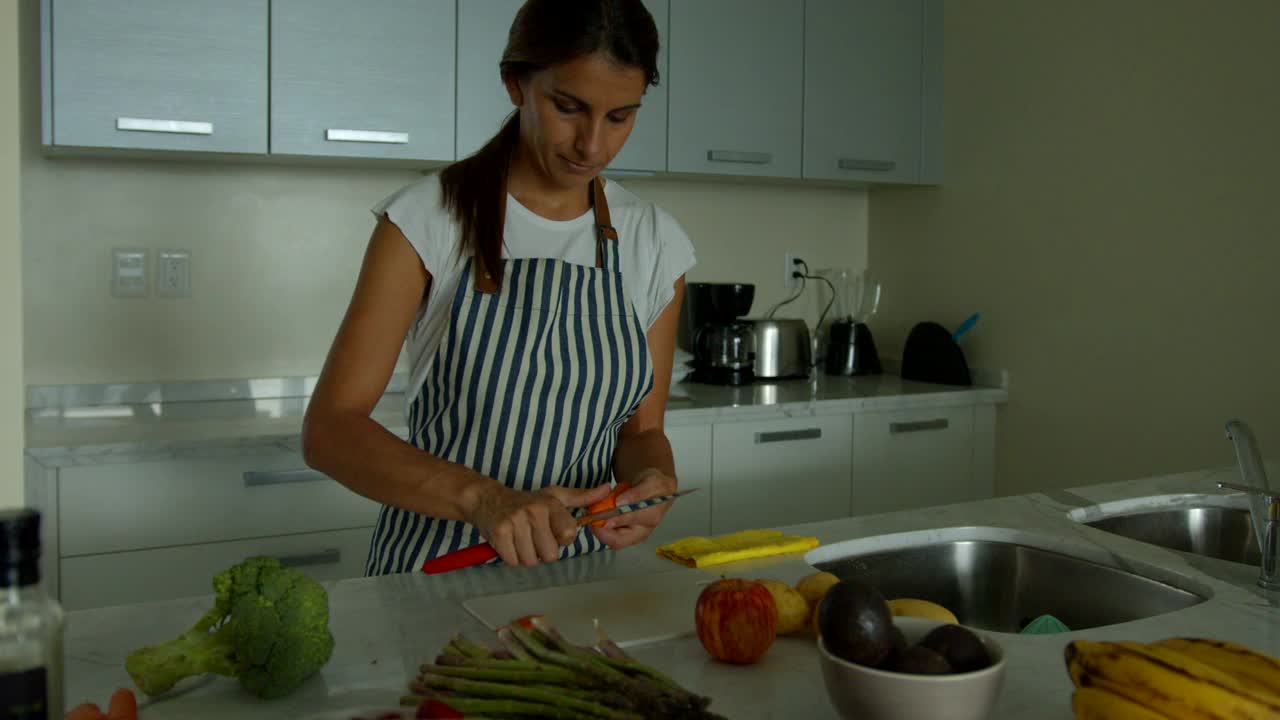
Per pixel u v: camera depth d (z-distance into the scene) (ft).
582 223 4.57
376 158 7.88
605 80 3.64
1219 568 4.15
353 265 8.93
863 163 9.93
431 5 7.92
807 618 3.28
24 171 7.84
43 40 6.90
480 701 2.45
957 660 2.42
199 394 8.44
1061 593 4.51
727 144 9.25
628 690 2.35
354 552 7.40
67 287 8.04
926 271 10.58
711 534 8.47
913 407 9.27
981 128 9.82
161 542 6.89
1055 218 9.02
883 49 9.95
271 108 7.51
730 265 10.66
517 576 3.92
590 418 4.50
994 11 9.61
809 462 8.84
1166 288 8.02
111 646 3.12
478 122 8.13
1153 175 8.10
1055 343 9.09
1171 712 2.27
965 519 4.90
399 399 8.89
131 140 7.17
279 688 2.71
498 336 4.33
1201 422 7.79
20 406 3.38
